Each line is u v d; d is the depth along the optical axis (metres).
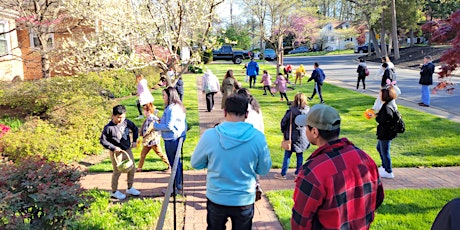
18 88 12.65
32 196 3.92
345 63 38.59
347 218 2.44
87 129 9.04
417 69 29.58
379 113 6.43
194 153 3.28
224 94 11.48
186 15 8.69
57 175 4.47
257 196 4.19
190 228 4.88
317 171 2.40
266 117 12.48
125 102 15.57
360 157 2.52
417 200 5.50
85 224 4.86
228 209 3.14
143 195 6.09
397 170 7.11
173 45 8.86
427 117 11.35
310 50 66.44
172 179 3.36
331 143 2.54
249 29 24.53
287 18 21.84
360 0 37.34
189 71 28.27
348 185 2.40
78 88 13.00
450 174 6.82
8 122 10.96
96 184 6.63
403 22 40.91
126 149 5.90
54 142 7.95
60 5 13.34
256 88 19.81
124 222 5.03
